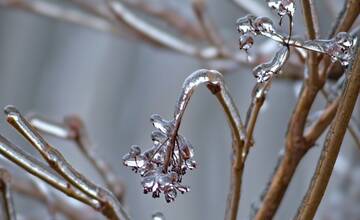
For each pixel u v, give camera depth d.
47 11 1.44
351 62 0.76
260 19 0.74
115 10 1.24
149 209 2.28
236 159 0.80
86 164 2.11
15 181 1.11
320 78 0.83
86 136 1.01
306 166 1.99
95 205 0.79
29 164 0.78
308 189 0.77
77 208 1.16
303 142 0.85
